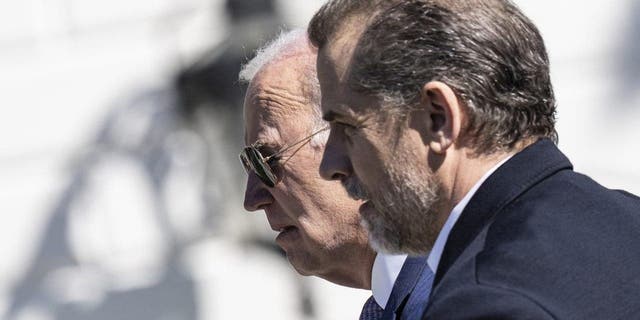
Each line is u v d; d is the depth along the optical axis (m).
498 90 3.51
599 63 11.95
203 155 11.69
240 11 9.69
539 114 3.60
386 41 3.56
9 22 11.87
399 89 3.54
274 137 4.90
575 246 3.38
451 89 3.49
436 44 3.51
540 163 3.55
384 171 3.60
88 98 11.91
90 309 11.79
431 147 3.53
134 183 11.87
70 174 11.91
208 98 9.87
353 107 3.62
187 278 11.70
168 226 11.85
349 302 11.43
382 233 3.71
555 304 3.22
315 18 3.78
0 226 11.87
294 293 11.34
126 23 11.88
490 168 3.55
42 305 11.80
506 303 3.18
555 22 11.99
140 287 11.81
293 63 4.91
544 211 3.46
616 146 11.92
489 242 3.43
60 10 11.92
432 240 3.66
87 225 11.88
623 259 3.38
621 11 11.86
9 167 11.86
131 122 11.87
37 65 11.90
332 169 3.78
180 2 11.66
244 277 11.54
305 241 4.96
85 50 11.94
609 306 3.26
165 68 11.80
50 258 11.90
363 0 3.67
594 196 3.56
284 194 4.93
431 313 3.30
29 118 11.88
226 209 10.92
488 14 3.55
